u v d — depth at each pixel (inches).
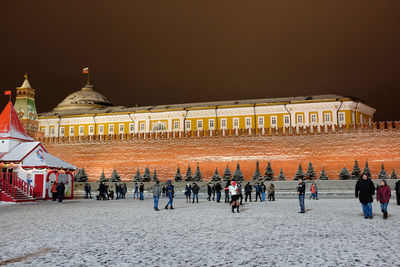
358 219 600.7
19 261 316.2
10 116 1411.2
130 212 770.8
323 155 1916.8
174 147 2124.8
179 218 641.6
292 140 1969.7
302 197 722.2
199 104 2645.2
